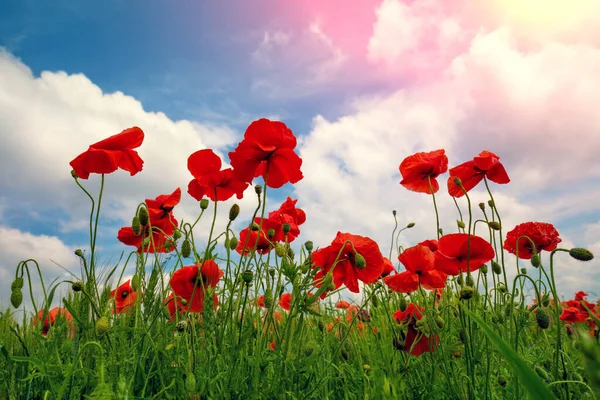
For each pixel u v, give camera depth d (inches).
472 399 15.7
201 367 15.8
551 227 24.6
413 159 23.4
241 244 21.3
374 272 18.1
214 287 18.1
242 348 16.3
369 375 14.9
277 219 22.2
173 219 22.2
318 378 16.8
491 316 19.6
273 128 17.8
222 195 21.5
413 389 16.8
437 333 17.8
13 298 14.9
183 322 15.4
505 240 25.5
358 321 22.3
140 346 15.7
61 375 13.2
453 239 18.7
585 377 17.2
